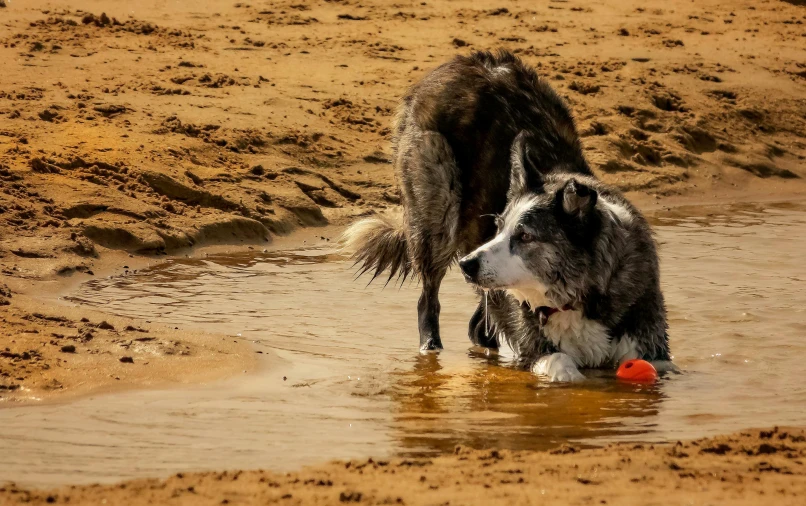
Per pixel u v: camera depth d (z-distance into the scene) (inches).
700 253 614.5
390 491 247.3
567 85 984.3
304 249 622.8
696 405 359.3
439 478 260.8
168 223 603.8
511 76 467.5
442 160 461.7
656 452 288.7
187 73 886.4
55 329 406.3
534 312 418.9
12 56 885.2
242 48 1000.2
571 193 389.4
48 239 543.5
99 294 489.4
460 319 495.5
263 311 476.7
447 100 466.3
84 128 710.5
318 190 712.4
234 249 608.7
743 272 566.3
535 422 335.9
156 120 751.1
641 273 411.5
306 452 294.4
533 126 449.7
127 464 279.1
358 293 521.3
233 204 650.2
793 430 312.7
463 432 321.7
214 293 504.4
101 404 333.4
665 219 742.5
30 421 314.8
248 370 380.5
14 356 367.9
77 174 633.0
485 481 256.8
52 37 954.7
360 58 998.4
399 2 1238.9
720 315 481.7
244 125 776.3
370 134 815.1
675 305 498.3
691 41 1223.5
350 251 510.6
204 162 705.0
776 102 1040.8
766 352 428.5
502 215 410.0
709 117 980.6
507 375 406.3
